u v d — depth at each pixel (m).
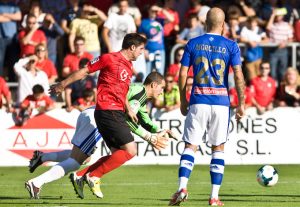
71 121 51.06
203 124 29.50
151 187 39.69
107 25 57.97
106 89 30.70
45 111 51.09
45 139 51.00
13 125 50.91
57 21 62.25
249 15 62.38
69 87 53.59
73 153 32.66
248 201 33.00
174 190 38.31
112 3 64.75
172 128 51.09
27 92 55.06
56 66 60.38
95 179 31.31
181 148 51.16
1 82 53.28
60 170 32.06
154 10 58.88
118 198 34.38
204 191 37.84
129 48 30.67
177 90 52.03
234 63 29.36
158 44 58.78
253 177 44.66
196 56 29.50
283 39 61.62
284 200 33.62
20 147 50.91
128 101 32.19
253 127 51.75
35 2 58.62
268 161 51.91
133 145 31.08
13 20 59.75
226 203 31.78
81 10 59.84
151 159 51.12
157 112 51.03
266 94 55.00
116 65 30.55
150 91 32.59
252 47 59.84
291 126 52.00
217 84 29.41
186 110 30.48
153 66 58.88
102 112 30.70
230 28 60.28
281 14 61.78
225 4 62.75
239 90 29.41
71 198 34.19
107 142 31.27
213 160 29.95
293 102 56.09
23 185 40.28
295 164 51.84
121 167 49.66
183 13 65.38
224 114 29.47
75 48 56.50
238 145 51.69
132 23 58.62
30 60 55.06
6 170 48.59
